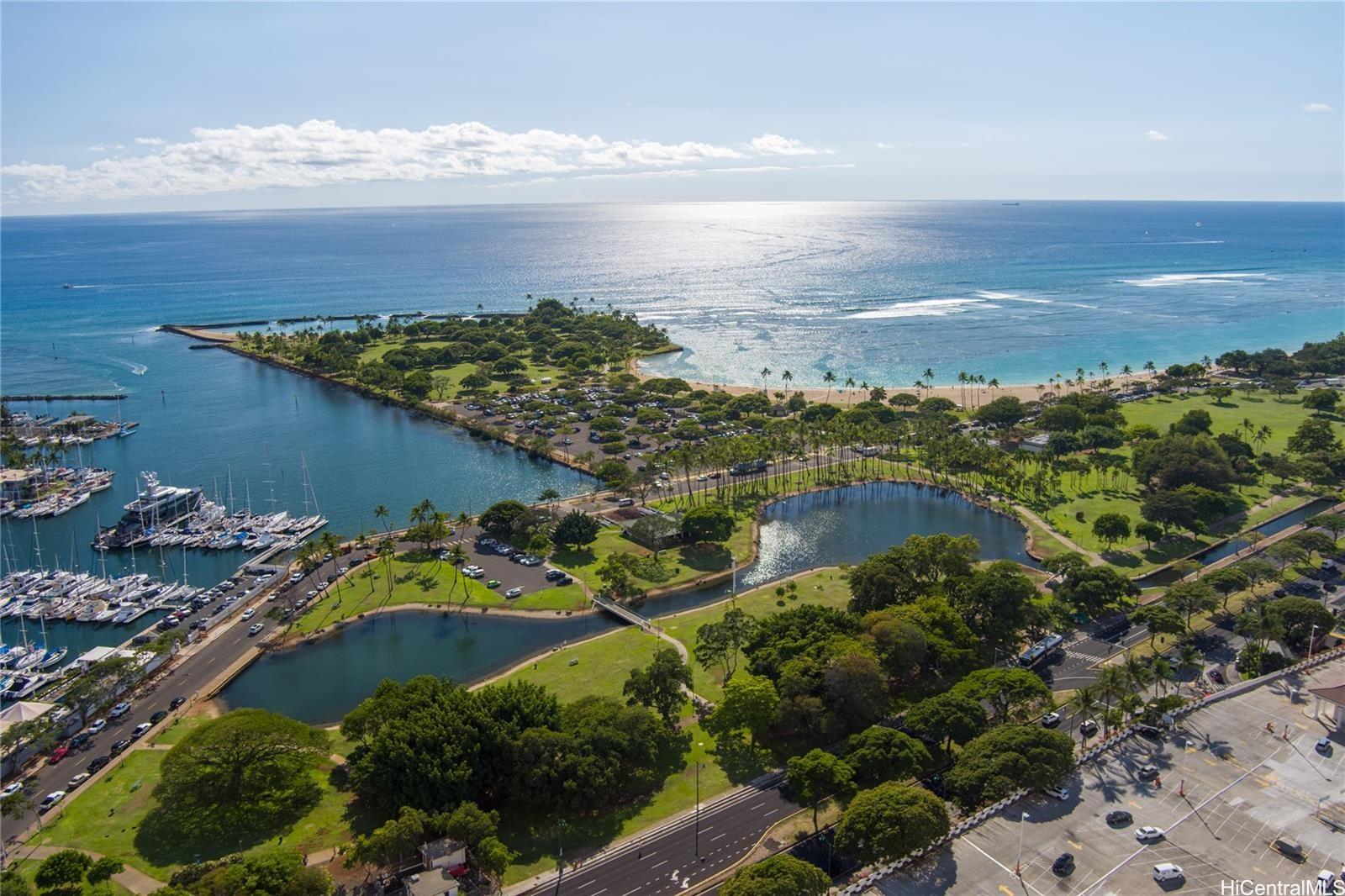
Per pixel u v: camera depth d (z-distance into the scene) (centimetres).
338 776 15738
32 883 12725
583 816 14500
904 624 18212
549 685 18700
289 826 14212
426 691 16312
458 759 14512
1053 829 13138
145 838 14000
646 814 14538
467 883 12875
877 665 16788
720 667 19412
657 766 15888
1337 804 13562
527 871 13188
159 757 16462
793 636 18312
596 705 16262
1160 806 13625
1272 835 12900
